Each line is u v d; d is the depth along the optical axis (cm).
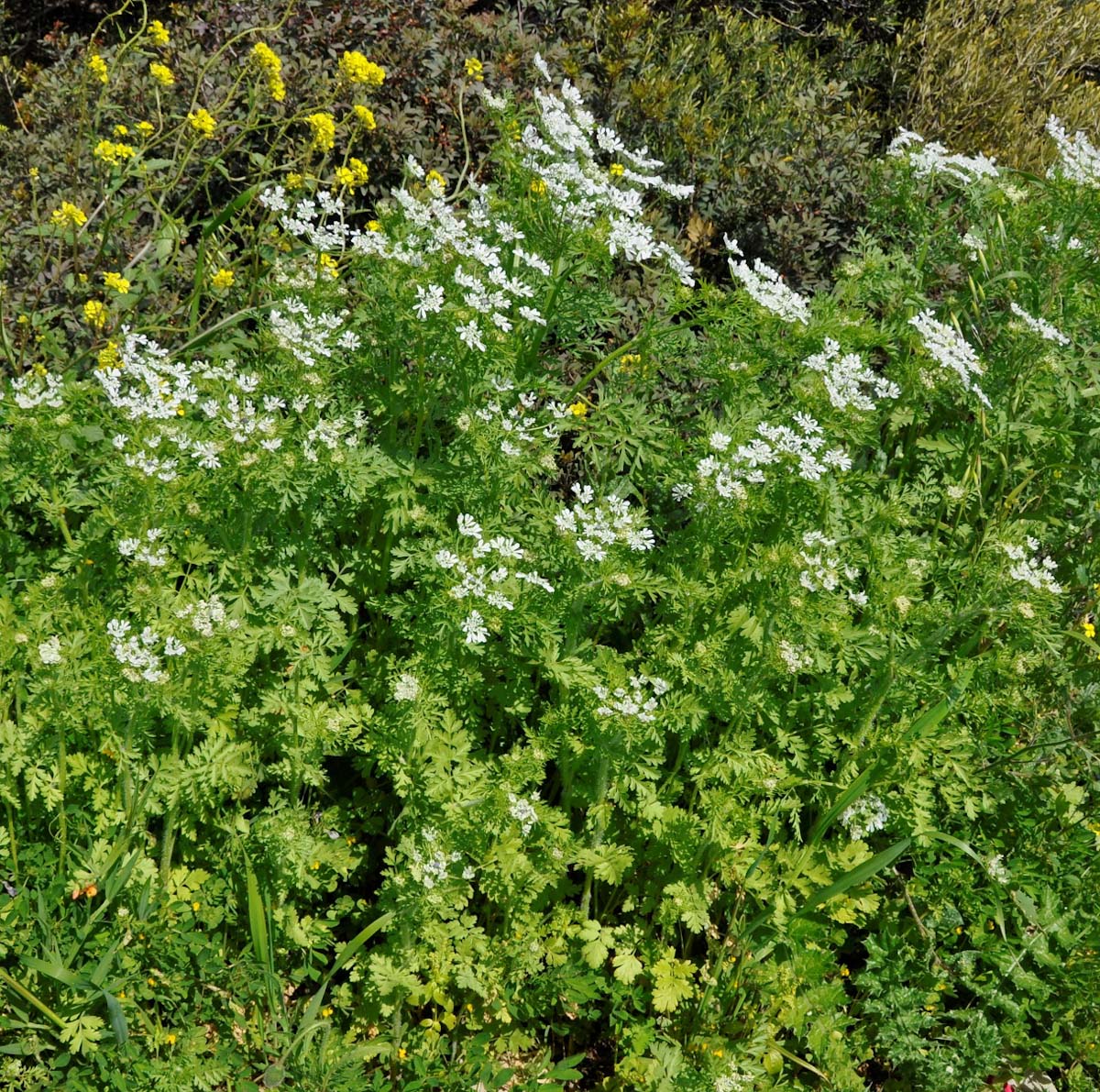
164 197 145
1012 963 117
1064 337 139
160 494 109
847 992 121
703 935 119
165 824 109
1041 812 125
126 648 101
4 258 143
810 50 213
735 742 114
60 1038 100
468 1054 108
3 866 107
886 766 119
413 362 128
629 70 175
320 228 127
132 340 116
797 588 114
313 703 112
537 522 116
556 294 127
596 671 113
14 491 112
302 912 117
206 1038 108
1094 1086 116
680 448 121
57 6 186
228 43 144
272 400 113
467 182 162
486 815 109
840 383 122
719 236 171
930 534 138
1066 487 145
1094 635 139
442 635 111
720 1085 106
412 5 167
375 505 122
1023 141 202
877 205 156
